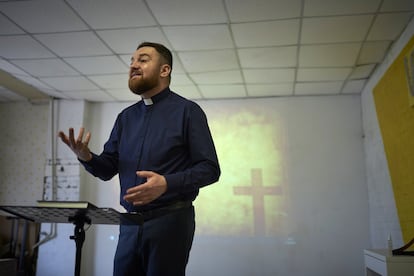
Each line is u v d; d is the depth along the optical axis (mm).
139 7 2859
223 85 4594
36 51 3684
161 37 3348
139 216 1127
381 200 4023
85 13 2955
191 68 4055
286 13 2926
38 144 5336
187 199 1369
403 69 3117
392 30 3188
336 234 4508
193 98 5086
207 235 4723
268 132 4922
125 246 1353
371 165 4375
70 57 3830
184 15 2969
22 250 4547
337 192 4625
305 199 4660
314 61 3861
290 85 4590
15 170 5312
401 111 3209
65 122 5207
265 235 4621
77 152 1447
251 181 4805
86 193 5125
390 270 1993
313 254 4488
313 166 4742
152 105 1533
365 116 4605
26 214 1224
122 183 1447
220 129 5020
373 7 2838
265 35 3299
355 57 3758
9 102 5543
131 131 1538
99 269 4836
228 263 4602
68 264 4781
